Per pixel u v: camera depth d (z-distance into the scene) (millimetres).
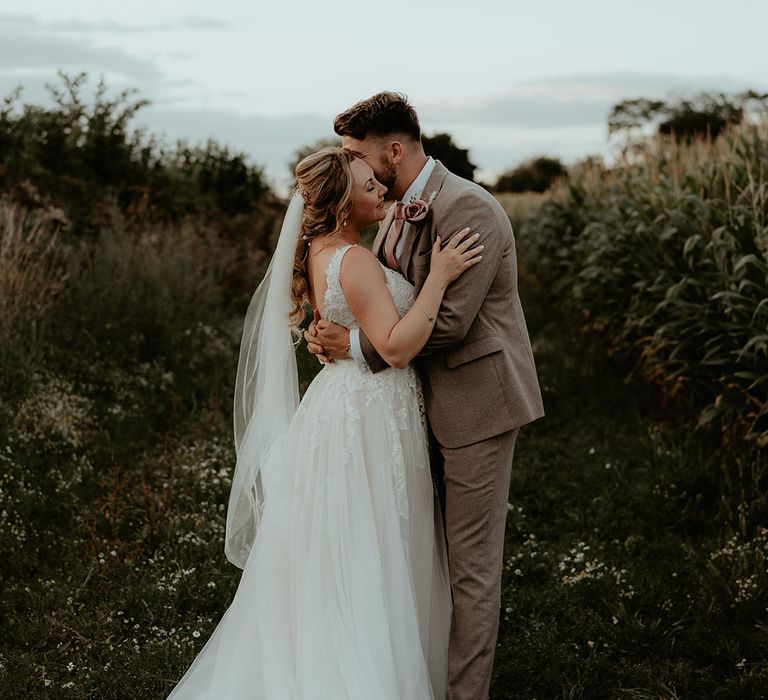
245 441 3023
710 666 2971
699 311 4727
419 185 2770
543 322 9320
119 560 3676
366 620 2537
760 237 4473
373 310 2607
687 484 4371
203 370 6289
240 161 10156
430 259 2711
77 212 7410
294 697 2564
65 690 2846
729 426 4691
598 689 2895
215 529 3930
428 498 2787
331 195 2691
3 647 3100
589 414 6004
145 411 5492
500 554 2756
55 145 8047
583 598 3449
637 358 6895
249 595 2773
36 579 3555
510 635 3238
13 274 5594
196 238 8078
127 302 6254
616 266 6379
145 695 2867
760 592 3258
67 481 4398
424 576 2777
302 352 6621
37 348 5441
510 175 32312
